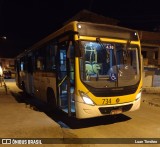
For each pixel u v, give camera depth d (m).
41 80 10.52
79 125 7.73
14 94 16.14
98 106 6.96
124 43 7.65
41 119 7.73
